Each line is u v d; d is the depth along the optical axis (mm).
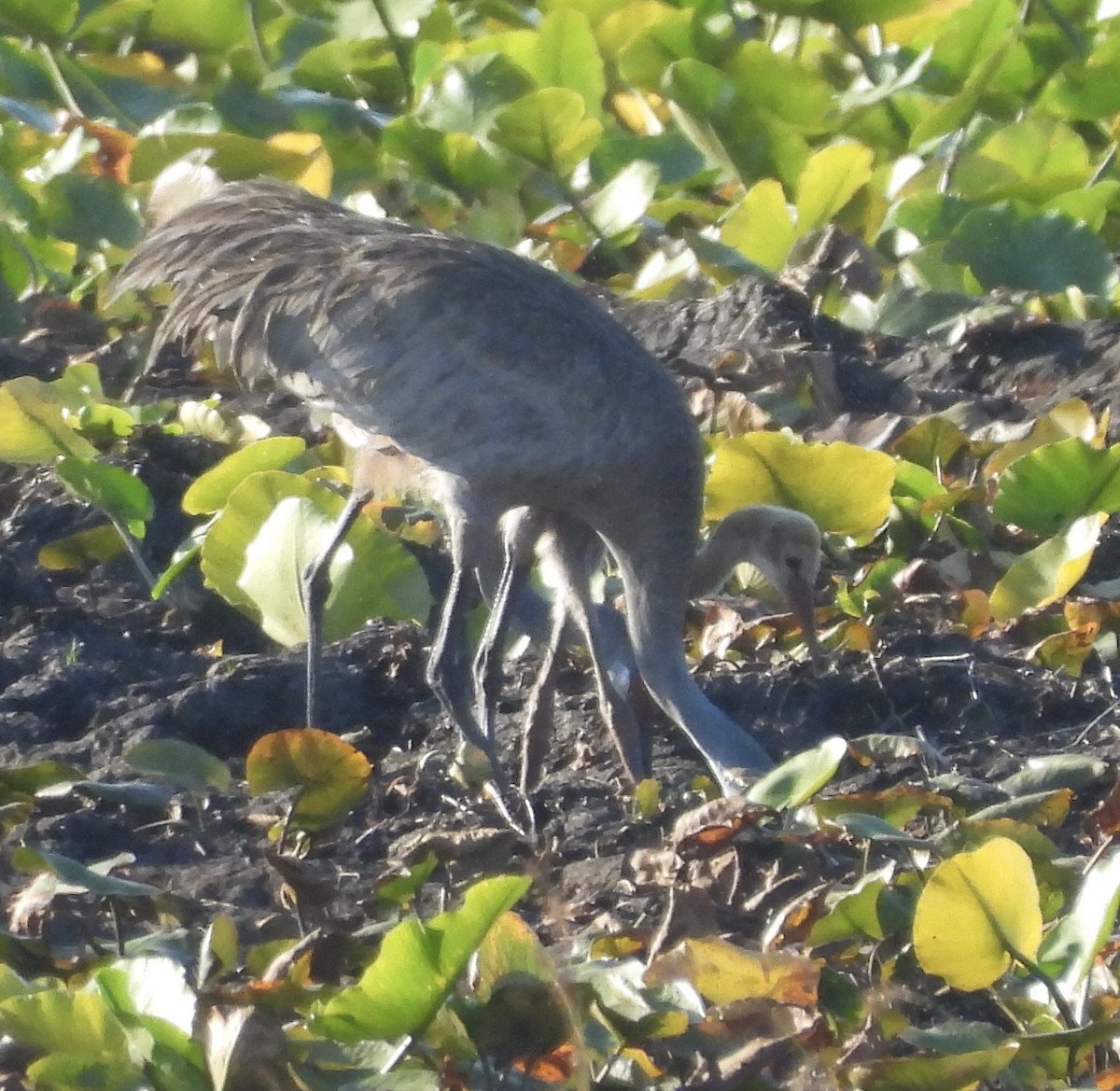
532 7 21594
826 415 13938
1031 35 18203
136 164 15977
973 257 15625
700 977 7496
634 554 10883
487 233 16266
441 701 10375
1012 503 12125
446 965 6914
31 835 9281
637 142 17344
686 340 15008
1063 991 7559
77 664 10867
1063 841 9359
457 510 10828
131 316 15203
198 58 19406
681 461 10852
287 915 8672
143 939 8164
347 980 7805
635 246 16859
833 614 11742
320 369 10820
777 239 15766
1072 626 11008
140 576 11945
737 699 10906
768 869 9016
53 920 8438
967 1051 7348
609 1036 7250
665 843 9180
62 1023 7141
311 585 10711
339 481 12508
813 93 18016
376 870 9281
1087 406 13352
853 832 8273
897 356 14789
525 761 10195
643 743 10477
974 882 7332
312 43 19750
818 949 8172
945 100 18266
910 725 10688
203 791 9562
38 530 12141
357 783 8883
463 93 17188
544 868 9000
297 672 10898
